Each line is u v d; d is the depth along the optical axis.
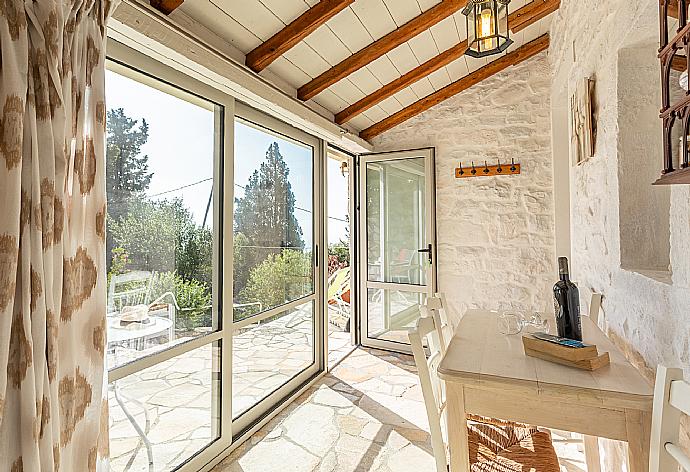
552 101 3.68
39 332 1.16
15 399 1.12
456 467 1.31
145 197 2.04
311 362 3.76
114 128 1.88
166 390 2.16
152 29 1.82
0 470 1.09
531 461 1.55
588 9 2.21
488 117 4.17
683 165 0.99
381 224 4.74
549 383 1.19
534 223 3.96
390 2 2.66
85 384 1.38
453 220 4.30
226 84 2.41
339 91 3.60
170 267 2.19
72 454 1.32
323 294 3.93
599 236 2.13
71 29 1.33
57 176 1.24
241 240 2.84
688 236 1.12
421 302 4.48
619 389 1.14
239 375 2.78
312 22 2.45
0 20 1.12
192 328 2.34
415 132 4.52
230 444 2.57
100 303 1.43
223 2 2.16
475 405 1.30
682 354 1.16
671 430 0.97
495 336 1.71
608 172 1.90
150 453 2.06
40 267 1.17
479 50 2.37
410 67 3.57
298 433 2.77
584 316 2.02
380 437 2.70
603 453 2.18
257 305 3.01
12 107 1.13
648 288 1.43
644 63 1.69
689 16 1.08
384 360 4.28
